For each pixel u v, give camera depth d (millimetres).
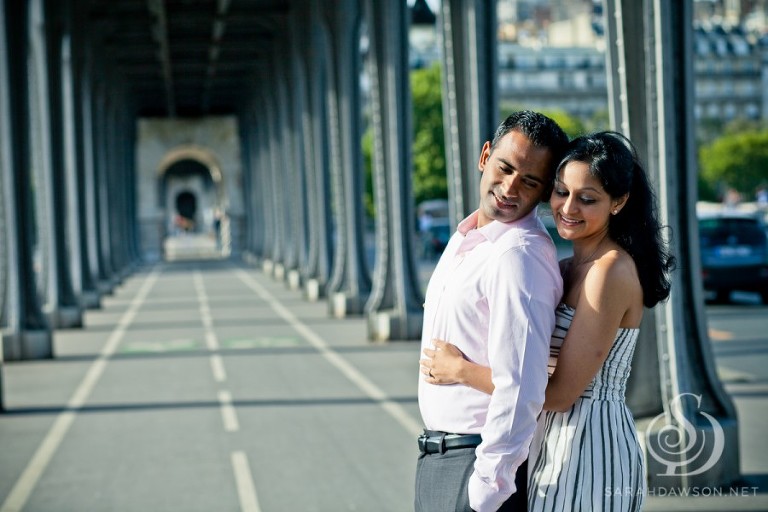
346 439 10609
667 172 8273
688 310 8391
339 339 20047
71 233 29578
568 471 3652
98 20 39688
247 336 21078
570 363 3615
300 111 36969
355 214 24953
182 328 23219
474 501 3678
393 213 19469
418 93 92875
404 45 19422
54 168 23938
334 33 25250
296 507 8031
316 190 31750
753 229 24906
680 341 8188
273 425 11445
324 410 12312
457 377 3783
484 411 3807
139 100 71000
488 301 3732
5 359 17688
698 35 161875
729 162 124562
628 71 8547
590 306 3602
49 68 24203
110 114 48562
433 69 93812
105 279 36281
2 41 17469
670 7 8383
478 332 3791
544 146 3762
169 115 74688
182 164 111312
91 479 9109
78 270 29531
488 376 3734
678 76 8414
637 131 8570
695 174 8383
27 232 18109
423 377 3973
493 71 14719
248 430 11195
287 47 42094
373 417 11805
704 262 24766
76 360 17828
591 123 150125
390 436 10719
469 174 15664
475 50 14609
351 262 25078
